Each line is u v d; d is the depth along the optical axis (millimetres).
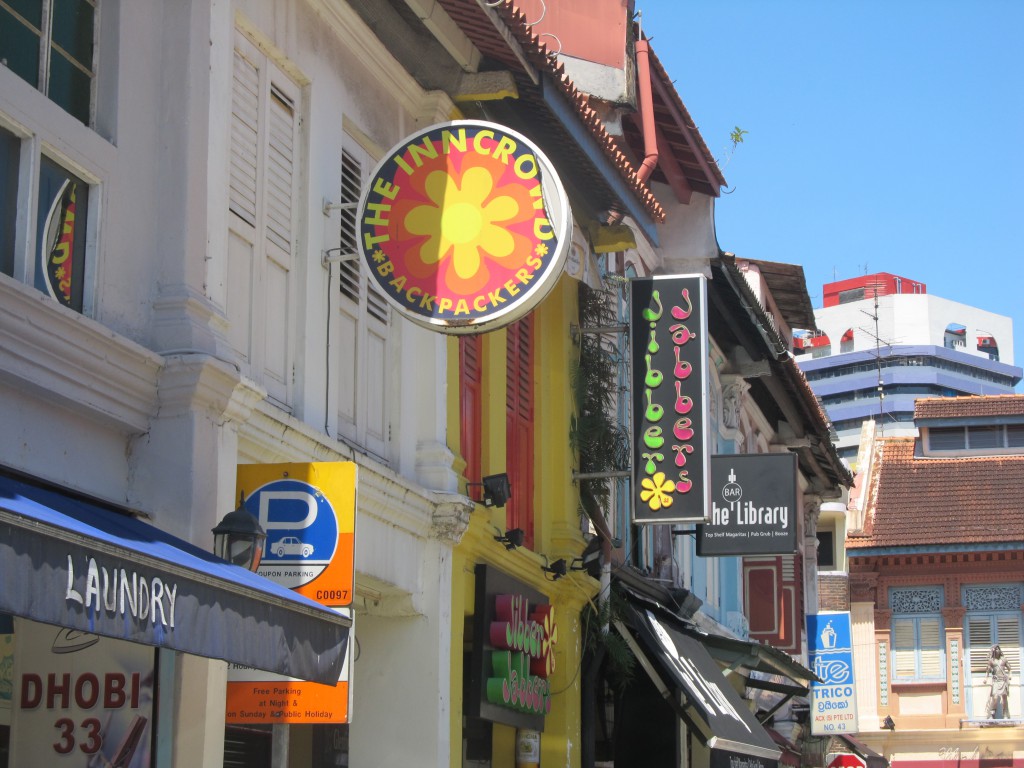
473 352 17141
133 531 9094
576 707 19016
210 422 10844
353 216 14492
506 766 18188
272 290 12836
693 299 19766
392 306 13062
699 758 24703
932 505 51250
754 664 25359
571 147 16969
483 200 13125
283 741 12953
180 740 10328
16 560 6949
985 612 49406
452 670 15125
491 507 16297
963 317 124562
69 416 10086
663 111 22984
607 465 19969
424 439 15328
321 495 11070
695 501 19125
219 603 8383
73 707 10406
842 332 124375
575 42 21203
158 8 11492
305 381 13055
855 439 121188
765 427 36281
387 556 14047
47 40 10492
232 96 12289
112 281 10633
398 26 14711
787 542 24734
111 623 7520
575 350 19969
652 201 19156
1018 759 47594
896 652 49781
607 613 19531
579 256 19203
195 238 11172
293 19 13297
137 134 11086
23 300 9320
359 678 14797
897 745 49000
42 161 10227
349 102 14406
